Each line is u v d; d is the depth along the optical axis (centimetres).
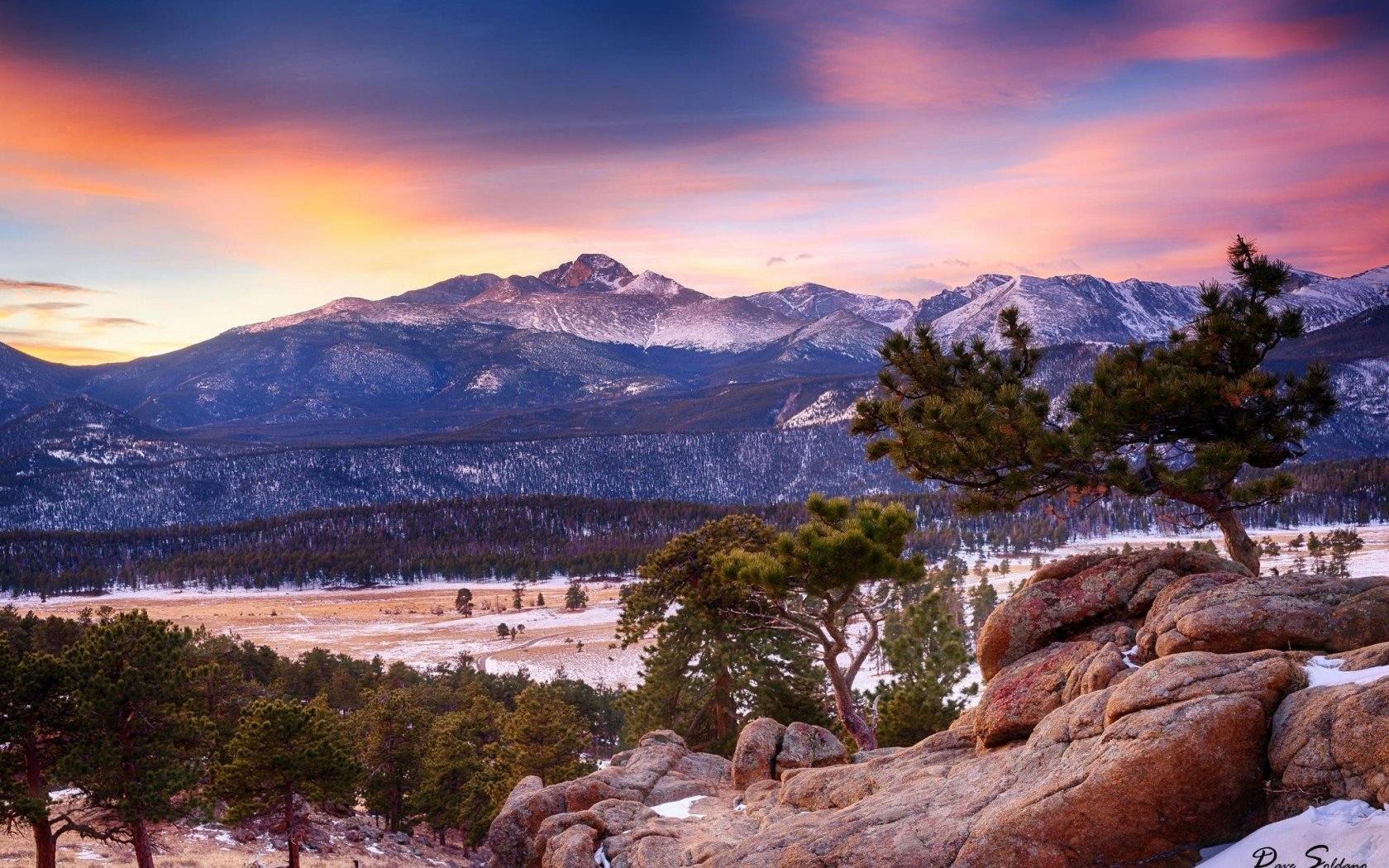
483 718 7731
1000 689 1498
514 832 2188
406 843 5469
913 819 1238
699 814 2038
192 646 4894
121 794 2834
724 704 3662
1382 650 1022
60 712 2814
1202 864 988
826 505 2503
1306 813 909
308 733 3403
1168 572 1533
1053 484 1800
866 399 1941
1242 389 1581
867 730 2677
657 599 3544
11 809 2605
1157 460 1694
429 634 19962
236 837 4319
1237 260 1719
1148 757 1006
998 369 1909
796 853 1265
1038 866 1059
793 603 3228
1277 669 1045
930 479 1875
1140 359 1772
